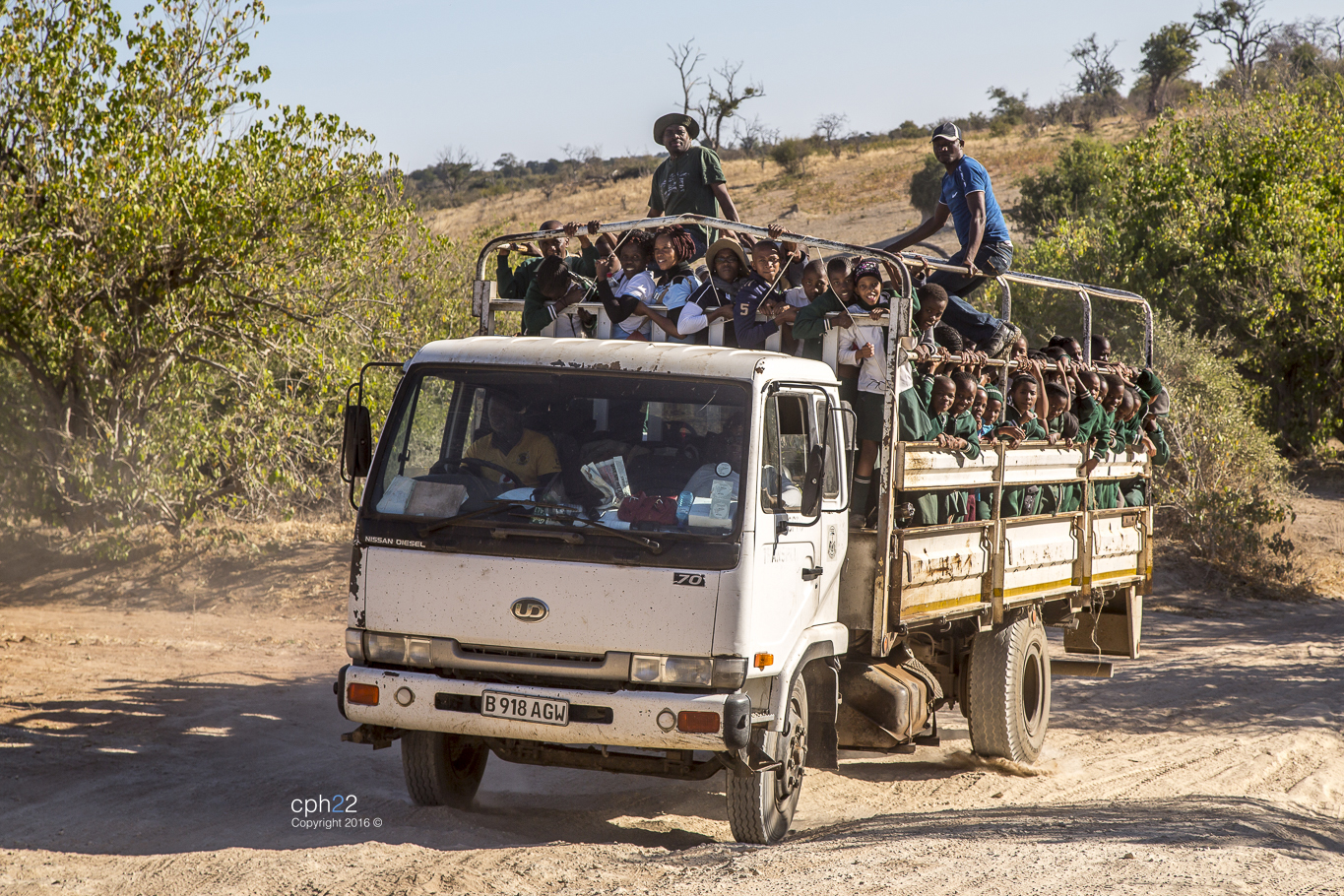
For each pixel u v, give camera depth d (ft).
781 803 35.32
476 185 620.08
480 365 34.63
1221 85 286.87
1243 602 106.93
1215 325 158.61
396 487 33.81
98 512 102.37
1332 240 150.20
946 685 49.85
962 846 32.99
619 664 31.40
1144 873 29.66
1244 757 52.80
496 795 42.01
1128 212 168.66
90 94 98.02
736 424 32.45
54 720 50.11
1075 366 52.54
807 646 35.01
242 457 102.78
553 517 32.19
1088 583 54.24
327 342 106.52
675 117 54.65
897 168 455.63
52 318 95.86
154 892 28.91
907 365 38.93
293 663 70.33
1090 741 56.49
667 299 42.34
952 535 42.19
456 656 32.53
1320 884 30.01
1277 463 132.67
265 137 100.78
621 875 30.25
